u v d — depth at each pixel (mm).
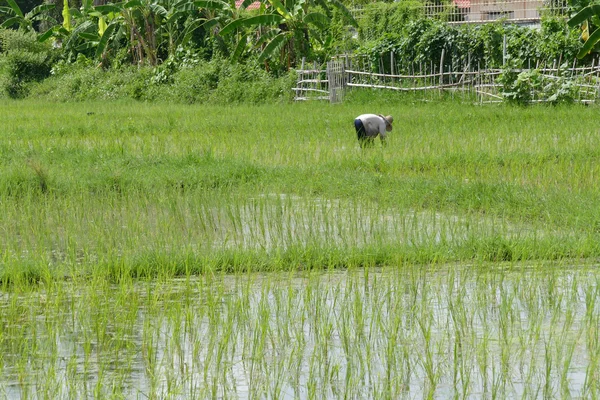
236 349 12055
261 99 59125
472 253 17000
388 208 21766
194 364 11469
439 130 35531
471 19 68938
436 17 66188
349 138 34062
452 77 54406
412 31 56750
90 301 14180
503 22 58781
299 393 10562
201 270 16359
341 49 62969
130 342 12266
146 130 39812
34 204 22000
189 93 63219
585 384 10461
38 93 76750
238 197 22688
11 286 15398
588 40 45469
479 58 54750
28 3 107750
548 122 37656
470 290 14648
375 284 14742
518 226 19422
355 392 10555
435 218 19906
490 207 21188
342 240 18547
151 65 70688
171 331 12688
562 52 51406
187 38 64562
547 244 17094
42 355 11781
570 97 46250
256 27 65375
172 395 10477
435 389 10617
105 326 12594
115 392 10453
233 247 17703
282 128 38719
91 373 11156
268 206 22188
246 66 62656
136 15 69188
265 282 15422
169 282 15492
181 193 23984
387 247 17125
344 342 12086
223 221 20625
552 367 11164
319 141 33719
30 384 10797
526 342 12086
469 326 12805
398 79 56688
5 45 82438
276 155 30203
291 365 11414
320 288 14891
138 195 23016
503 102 48094
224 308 13773
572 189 22562
